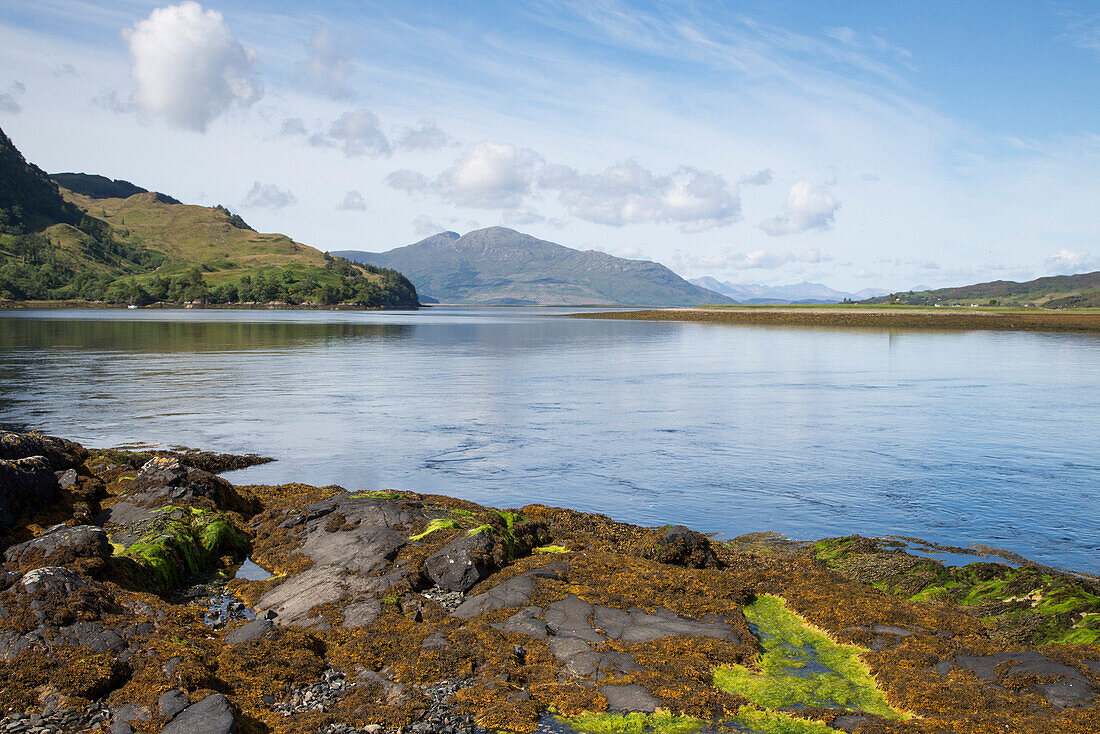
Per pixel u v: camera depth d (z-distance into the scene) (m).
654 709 11.28
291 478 27.75
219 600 15.95
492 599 15.05
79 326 137.25
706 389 54.53
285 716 11.27
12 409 41.88
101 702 11.05
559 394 51.22
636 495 25.73
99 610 13.20
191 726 10.42
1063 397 50.53
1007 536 21.28
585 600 14.95
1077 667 11.98
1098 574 18.27
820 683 12.32
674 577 16.45
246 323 165.12
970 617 14.78
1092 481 27.59
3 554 15.39
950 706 11.10
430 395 50.12
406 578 15.95
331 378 60.09
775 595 16.27
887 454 32.19
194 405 44.41
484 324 186.88
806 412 43.69
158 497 20.02
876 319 179.88
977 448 33.50
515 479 27.84
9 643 11.84
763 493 26.00
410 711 11.26
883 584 17.52
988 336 131.50
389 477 28.02
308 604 15.20
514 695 11.60
